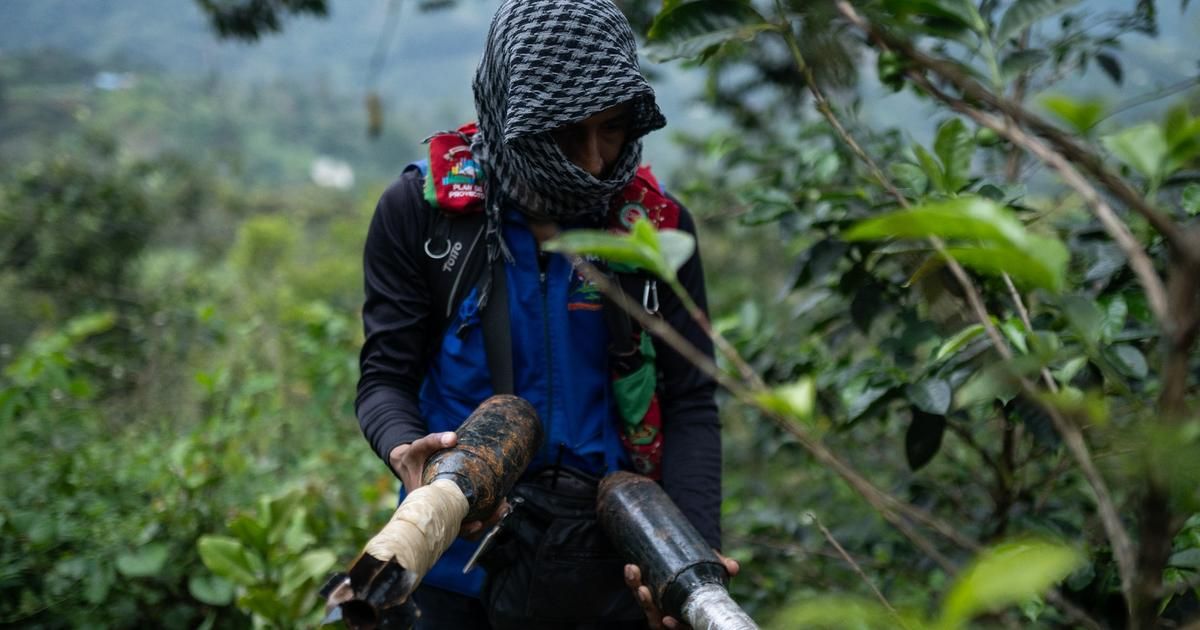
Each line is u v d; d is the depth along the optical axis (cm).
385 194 165
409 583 113
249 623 277
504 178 155
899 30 96
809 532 279
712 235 675
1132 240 68
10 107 5816
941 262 102
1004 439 201
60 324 731
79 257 900
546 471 159
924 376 165
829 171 233
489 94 153
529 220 159
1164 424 64
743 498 365
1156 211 65
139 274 966
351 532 294
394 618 115
